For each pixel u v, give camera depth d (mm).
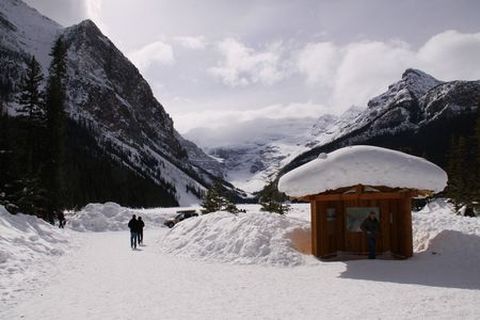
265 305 10453
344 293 11578
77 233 39188
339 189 18078
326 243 18125
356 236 18547
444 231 18109
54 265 17000
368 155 17562
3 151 34750
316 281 13500
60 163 50188
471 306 9820
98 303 10812
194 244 20828
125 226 48031
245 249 18172
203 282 13641
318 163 18047
